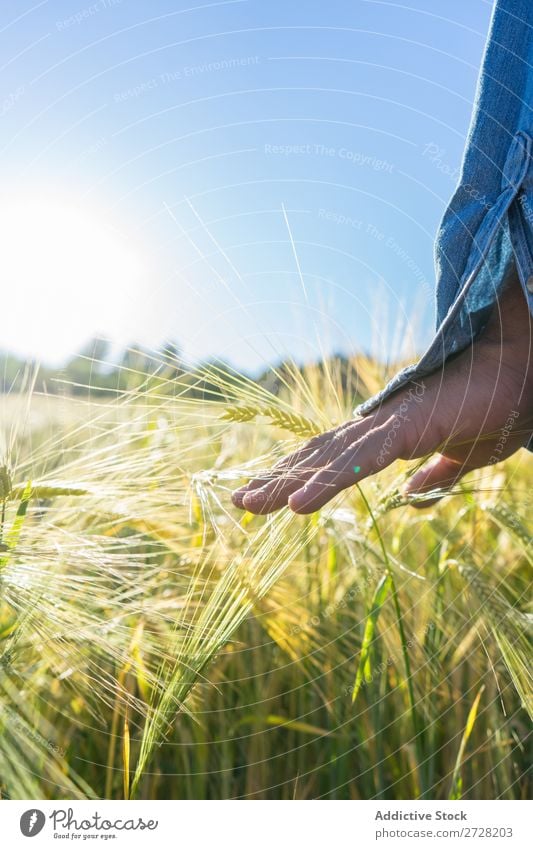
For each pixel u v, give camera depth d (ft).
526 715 1.91
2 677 1.47
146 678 1.51
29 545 1.49
